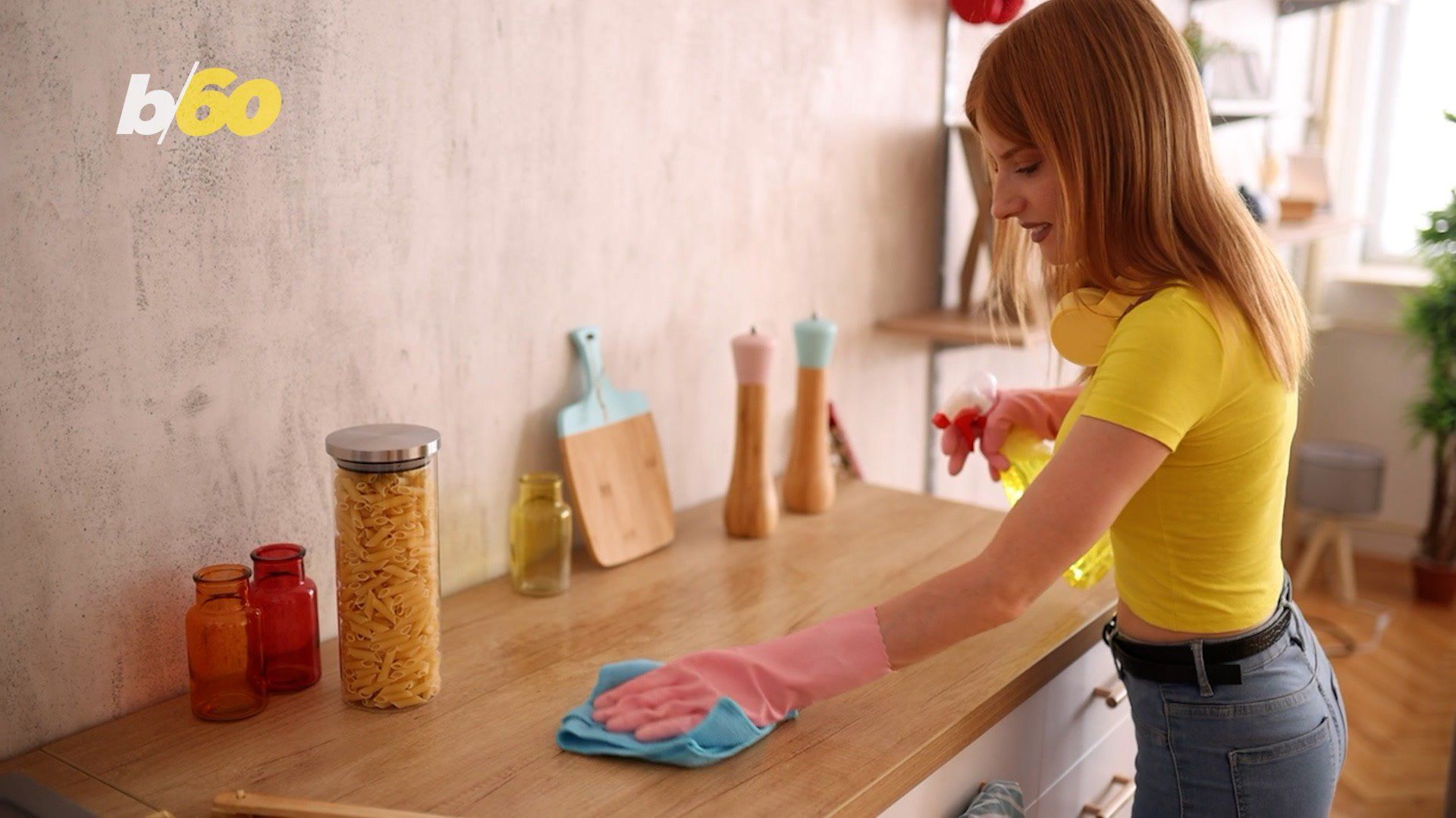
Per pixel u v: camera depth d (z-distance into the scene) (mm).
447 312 1456
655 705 1158
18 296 1070
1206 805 1178
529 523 1509
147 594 1212
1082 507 1024
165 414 1196
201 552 1253
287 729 1186
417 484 1201
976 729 1244
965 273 2314
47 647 1141
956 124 2242
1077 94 1050
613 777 1097
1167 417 1013
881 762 1123
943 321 2209
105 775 1095
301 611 1256
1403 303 3748
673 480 1842
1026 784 1414
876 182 2143
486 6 1429
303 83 1257
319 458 1352
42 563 1125
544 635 1410
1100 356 1196
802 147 1955
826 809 1043
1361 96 3977
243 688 1203
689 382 1837
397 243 1383
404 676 1218
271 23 1218
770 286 1953
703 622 1451
